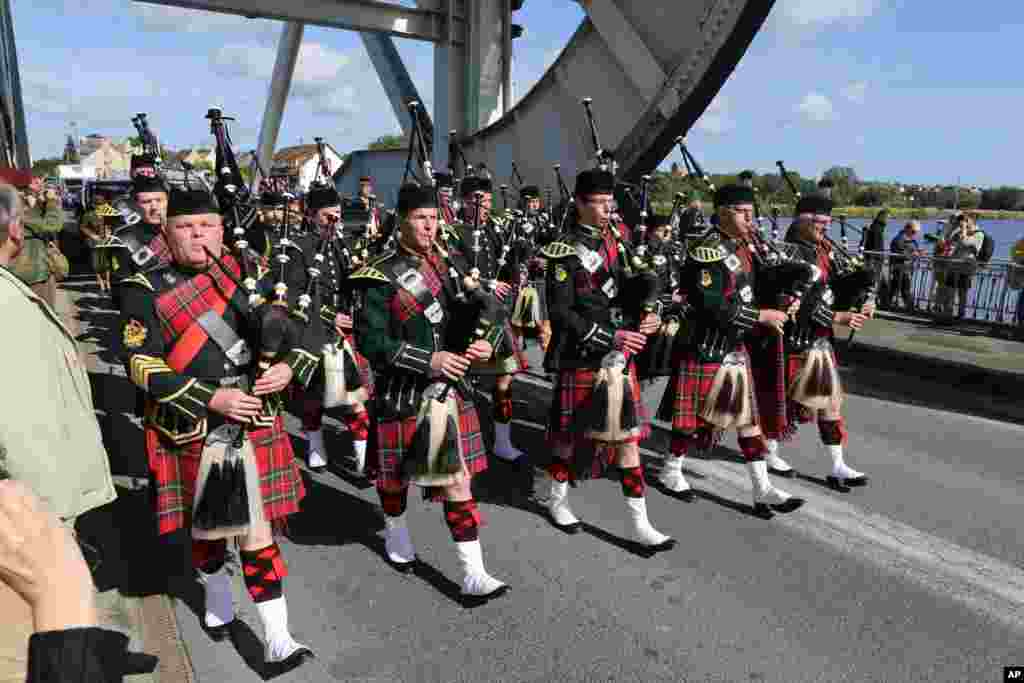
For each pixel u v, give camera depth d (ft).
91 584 3.17
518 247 17.15
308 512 12.59
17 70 43.93
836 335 26.61
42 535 3.10
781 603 9.60
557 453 11.49
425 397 9.37
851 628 9.03
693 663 8.36
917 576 10.27
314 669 8.29
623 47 38.47
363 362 14.32
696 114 37.63
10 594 4.19
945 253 32.27
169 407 7.71
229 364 7.77
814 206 13.37
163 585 10.01
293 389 9.48
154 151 13.84
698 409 12.25
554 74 43.14
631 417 10.61
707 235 11.85
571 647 8.67
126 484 13.43
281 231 13.25
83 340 24.90
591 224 10.85
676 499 12.96
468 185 17.24
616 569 10.52
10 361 5.16
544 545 11.27
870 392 20.30
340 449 15.76
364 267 9.38
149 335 7.58
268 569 8.09
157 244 12.54
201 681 8.05
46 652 2.94
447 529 11.90
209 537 7.67
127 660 8.24
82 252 40.65
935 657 8.46
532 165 45.62
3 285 5.26
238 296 7.95
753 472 12.22
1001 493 13.12
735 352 12.03
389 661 8.45
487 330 9.38
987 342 25.27
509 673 8.20
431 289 9.30
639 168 40.19
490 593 9.55
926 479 13.79
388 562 10.81
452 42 48.91
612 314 10.84
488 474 14.29
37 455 5.25
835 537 11.45
